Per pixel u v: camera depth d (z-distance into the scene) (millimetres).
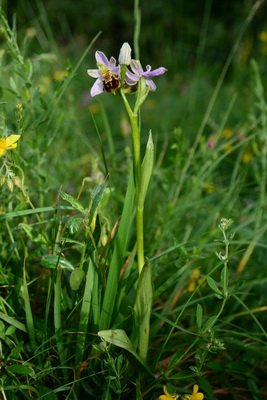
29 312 570
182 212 797
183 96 1684
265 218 836
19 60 667
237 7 2418
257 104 889
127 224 561
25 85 672
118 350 610
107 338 529
